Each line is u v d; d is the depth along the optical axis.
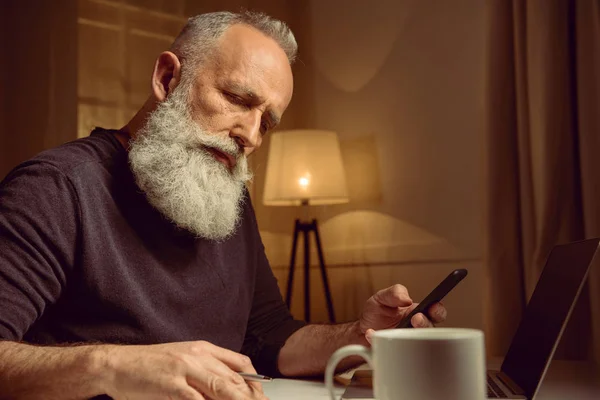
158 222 1.34
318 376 1.38
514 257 2.55
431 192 3.34
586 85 2.39
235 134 1.38
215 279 1.43
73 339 1.23
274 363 1.43
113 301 1.24
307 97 4.13
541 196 2.46
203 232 1.34
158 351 0.90
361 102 3.78
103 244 1.24
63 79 4.00
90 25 4.00
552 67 2.46
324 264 3.92
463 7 3.24
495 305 2.55
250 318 1.60
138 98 4.09
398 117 3.55
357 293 3.73
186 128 1.35
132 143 1.36
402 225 3.49
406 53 3.53
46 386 0.90
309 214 4.05
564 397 1.03
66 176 1.20
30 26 4.14
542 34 2.49
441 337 0.60
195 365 0.86
